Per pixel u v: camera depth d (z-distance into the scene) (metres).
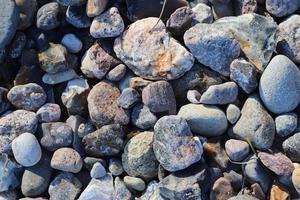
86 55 0.73
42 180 0.70
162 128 0.67
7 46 0.74
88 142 0.70
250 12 0.72
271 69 0.68
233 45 0.69
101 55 0.72
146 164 0.69
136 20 0.73
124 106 0.71
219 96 0.69
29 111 0.73
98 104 0.71
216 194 0.67
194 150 0.67
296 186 0.66
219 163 0.68
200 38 0.69
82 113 0.73
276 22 0.73
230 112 0.69
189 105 0.70
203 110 0.69
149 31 0.71
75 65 0.74
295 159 0.68
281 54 0.70
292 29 0.71
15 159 0.71
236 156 0.68
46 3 0.76
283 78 0.68
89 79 0.74
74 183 0.70
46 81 0.73
